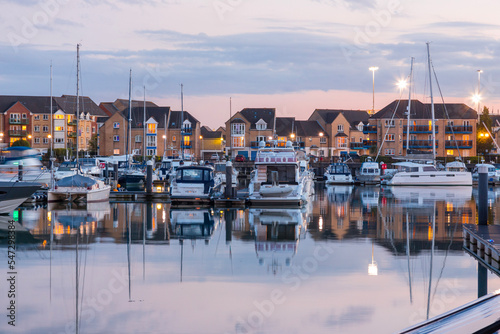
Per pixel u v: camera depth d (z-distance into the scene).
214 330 15.04
